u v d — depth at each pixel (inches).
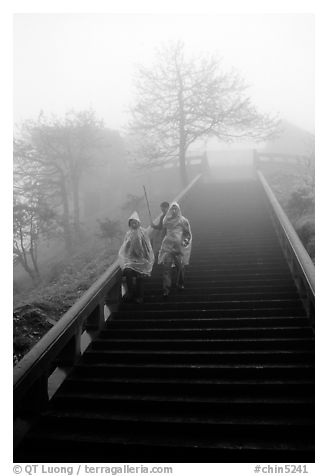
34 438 140.2
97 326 210.2
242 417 144.0
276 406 145.7
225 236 399.5
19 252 629.9
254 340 185.3
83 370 177.9
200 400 151.5
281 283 259.3
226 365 172.7
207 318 221.0
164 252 261.4
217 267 307.9
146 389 163.6
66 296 327.0
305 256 213.9
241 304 229.0
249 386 157.0
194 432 139.7
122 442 135.2
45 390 156.3
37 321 235.8
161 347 193.0
